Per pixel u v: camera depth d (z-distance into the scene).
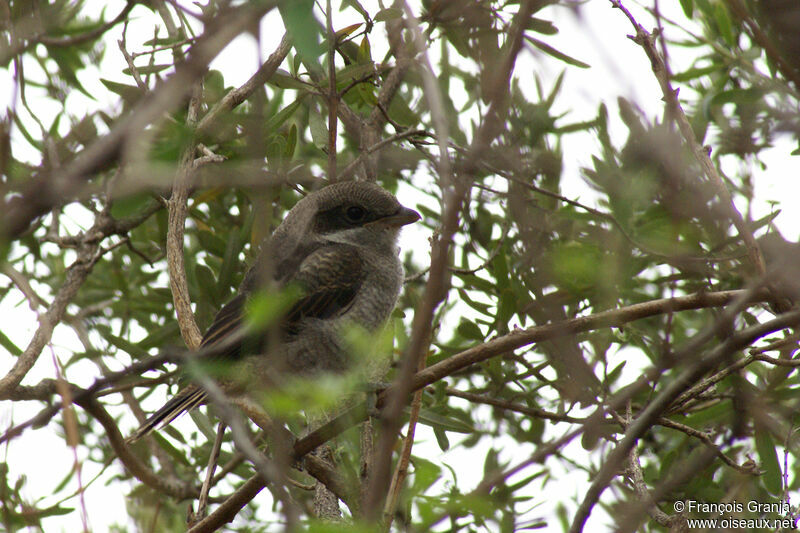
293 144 9.34
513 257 9.14
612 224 7.81
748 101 8.27
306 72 8.98
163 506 10.03
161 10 9.31
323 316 9.77
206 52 3.88
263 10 3.91
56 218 9.95
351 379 4.95
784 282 5.73
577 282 7.88
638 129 6.81
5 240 3.95
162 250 11.12
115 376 4.96
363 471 7.48
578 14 4.92
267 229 4.25
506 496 8.38
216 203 11.00
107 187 4.57
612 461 6.25
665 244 7.64
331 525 4.18
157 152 4.52
